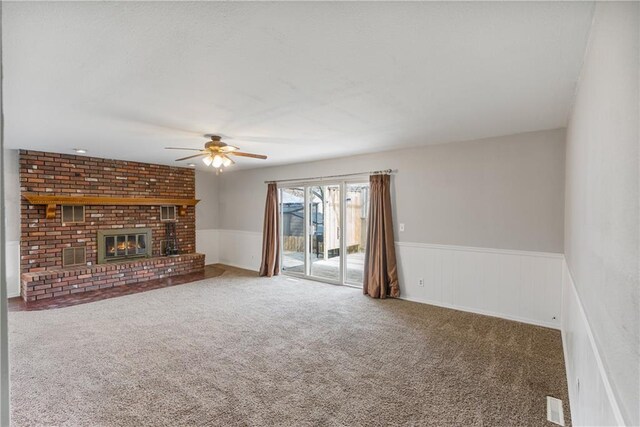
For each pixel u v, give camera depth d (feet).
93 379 8.61
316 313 13.98
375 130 12.32
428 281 15.48
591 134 5.47
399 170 16.29
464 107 9.66
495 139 13.52
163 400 7.72
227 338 11.30
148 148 15.72
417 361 9.68
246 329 12.12
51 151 16.69
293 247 21.84
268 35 5.78
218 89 8.24
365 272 17.07
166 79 7.63
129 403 7.59
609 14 4.00
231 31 5.64
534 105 9.41
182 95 8.63
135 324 12.57
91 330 11.93
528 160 12.81
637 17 2.81
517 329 12.21
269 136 13.26
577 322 7.03
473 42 5.99
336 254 20.22
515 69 7.07
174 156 18.20
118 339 11.15
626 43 3.20
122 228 19.99
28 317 13.30
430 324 12.72
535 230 12.72
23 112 9.98
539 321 12.66
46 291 16.10
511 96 8.71
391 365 9.44
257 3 4.87
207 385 8.38
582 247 6.48
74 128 11.89
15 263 16.37
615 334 3.55
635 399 2.77
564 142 12.06
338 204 19.42
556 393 8.07
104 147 15.49
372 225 16.75
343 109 9.83
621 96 3.39
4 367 2.11
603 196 4.32
